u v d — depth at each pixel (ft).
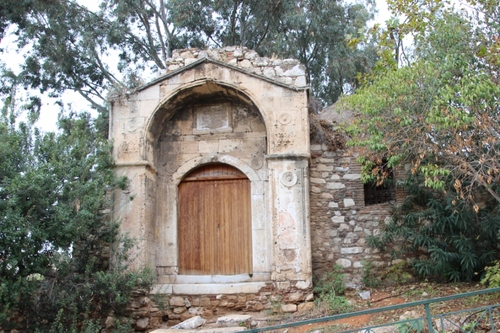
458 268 35.63
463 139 30.14
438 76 30.81
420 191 37.60
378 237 37.70
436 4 35.50
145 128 38.68
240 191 40.22
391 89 31.48
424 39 35.32
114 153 38.40
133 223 37.09
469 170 31.71
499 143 29.19
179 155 40.88
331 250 38.91
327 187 39.99
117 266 34.37
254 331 19.36
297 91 38.19
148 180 38.58
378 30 37.78
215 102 41.39
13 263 28.27
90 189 32.71
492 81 30.94
